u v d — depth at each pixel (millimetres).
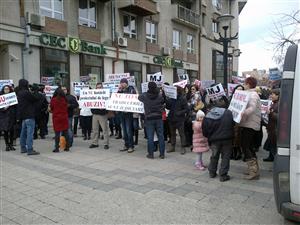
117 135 11570
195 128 7078
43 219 4559
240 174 6762
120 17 20984
